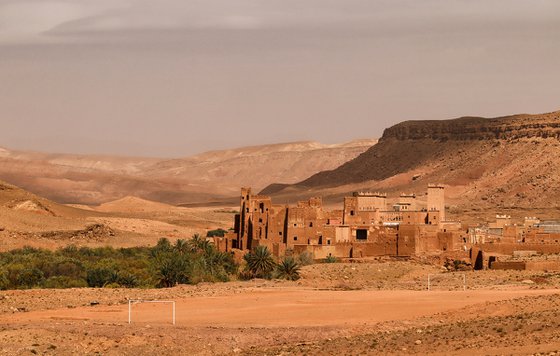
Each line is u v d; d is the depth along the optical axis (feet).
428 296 555.69
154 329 450.71
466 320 463.42
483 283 640.99
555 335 390.01
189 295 571.69
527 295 539.70
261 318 490.90
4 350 404.36
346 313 503.20
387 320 481.46
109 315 499.51
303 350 407.03
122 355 410.11
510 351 368.68
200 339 437.17
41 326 452.76
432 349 391.24
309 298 554.05
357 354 391.24
